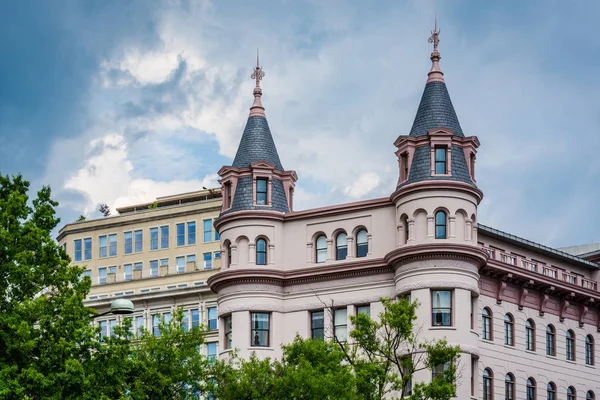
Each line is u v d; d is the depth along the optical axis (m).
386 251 93.81
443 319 89.44
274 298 95.94
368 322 77.12
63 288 77.31
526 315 98.75
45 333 74.62
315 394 73.31
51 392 72.69
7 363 73.31
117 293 138.38
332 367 76.19
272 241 96.94
